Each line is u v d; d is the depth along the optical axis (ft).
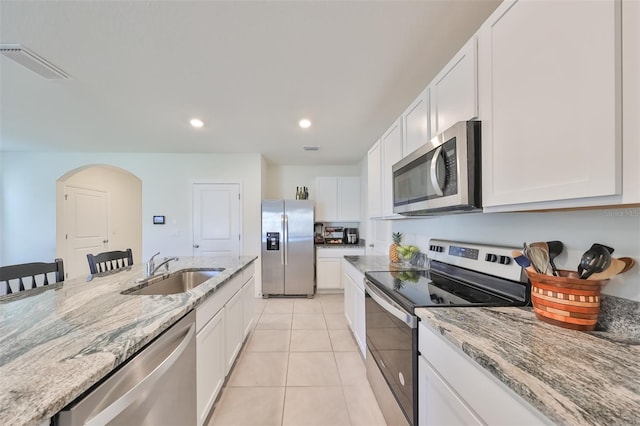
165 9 4.17
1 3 3.95
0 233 12.76
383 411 5.16
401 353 4.15
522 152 2.90
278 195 16.25
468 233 5.67
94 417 2.20
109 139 11.03
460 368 2.74
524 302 3.81
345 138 10.94
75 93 6.92
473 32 4.75
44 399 1.88
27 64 5.59
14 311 3.58
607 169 2.10
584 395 1.82
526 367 2.15
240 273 7.44
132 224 18.74
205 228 13.74
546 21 2.59
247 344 8.39
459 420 2.74
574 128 2.34
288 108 7.95
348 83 6.50
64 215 13.55
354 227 16.20
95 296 4.27
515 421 2.06
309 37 4.87
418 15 4.36
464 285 5.11
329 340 8.68
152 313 3.51
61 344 2.65
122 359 2.52
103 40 4.87
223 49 5.19
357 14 4.33
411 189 5.27
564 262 3.46
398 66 5.79
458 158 3.63
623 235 2.81
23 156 12.86
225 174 13.74
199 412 4.49
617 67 2.03
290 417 5.29
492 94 3.35
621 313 2.80
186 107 7.85
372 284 5.82
